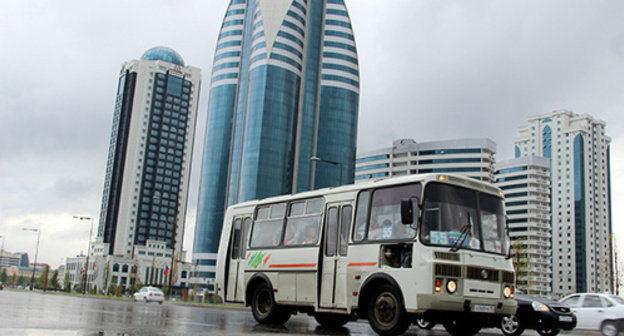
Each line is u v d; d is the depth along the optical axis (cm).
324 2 14400
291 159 13138
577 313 1941
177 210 18875
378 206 1255
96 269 16250
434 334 1391
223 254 1769
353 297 1250
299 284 1429
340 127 13638
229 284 1723
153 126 18700
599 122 19562
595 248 18425
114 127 19000
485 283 1154
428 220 1138
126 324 1277
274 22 13375
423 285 1089
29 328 1037
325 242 1380
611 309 1858
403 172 16075
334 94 13762
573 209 18438
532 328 1605
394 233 1188
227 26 14638
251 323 1562
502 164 17288
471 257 1148
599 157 19300
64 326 1129
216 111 14200
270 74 13062
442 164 15525
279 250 1528
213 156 13988
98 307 2306
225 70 14312
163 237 18400
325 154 13512
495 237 1216
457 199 1188
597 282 18288
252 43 13638
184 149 19288
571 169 18725
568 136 19038
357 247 1269
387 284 1176
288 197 1563
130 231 17825
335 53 13975
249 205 1728
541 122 19850
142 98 18662
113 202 17925
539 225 16338
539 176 16712
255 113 13000
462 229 1163
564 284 18138
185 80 19538
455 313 1126
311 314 1493
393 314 1156
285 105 13088
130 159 18188
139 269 16788
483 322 1220
